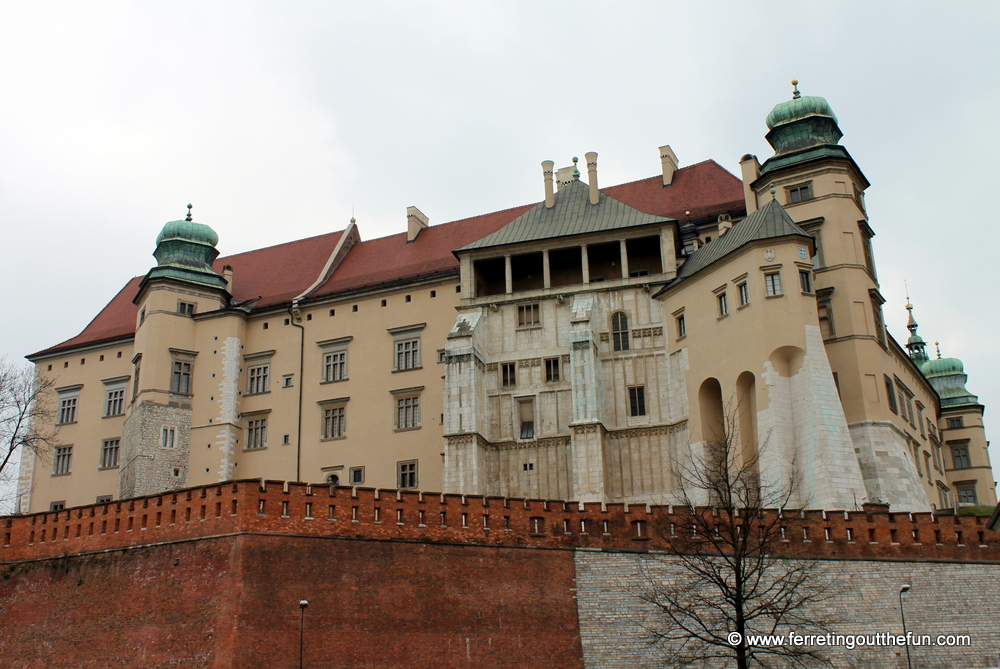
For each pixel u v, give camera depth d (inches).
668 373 2630.4
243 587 1681.8
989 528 1926.7
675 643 1806.1
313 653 1684.3
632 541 1900.8
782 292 2320.4
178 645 1690.5
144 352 3201.3
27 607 1867.6
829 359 2573.8
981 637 1844.2
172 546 1779.0
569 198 2992.1
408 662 1727.4
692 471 2380.7
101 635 1775.3
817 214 2679.6
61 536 1908.2
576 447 2546.8
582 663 1796.3
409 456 2910.9
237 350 3225.9
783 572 1866.4
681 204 3063.5
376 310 3110.2
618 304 2738.7
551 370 2748.5
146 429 3107.8
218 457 3120.1
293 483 1784.0
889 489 2416.3
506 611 1807.3
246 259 3636.8
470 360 2694.4
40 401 3376.0
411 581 1784.0
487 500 1879.9
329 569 1747.0
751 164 2856.8
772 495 2154.3
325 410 3073.3
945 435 4151.1
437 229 3415.4
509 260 2874.0
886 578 1873.8
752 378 2338.8
